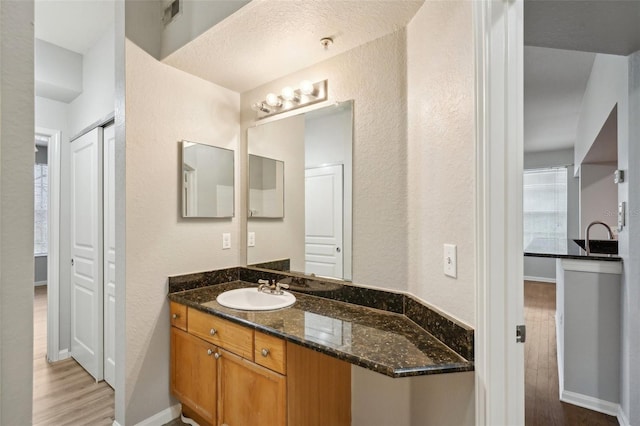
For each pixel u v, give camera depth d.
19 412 0.34
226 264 2.42
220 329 1.77
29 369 0.34
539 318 4.21
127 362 1.92
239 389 1.67
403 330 1.48
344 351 1.26
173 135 2.12
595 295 2.23
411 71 1.60
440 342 1.34
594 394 2.22
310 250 2.05
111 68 2.46
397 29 1.67
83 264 2.82
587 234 2.77
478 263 1.13
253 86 2.39
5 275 0.32
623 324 2.07
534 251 2.88
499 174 1.10
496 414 1.09
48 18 2.38
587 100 3.64
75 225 2.95
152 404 2.02
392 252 1.70
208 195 2.29
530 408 2.24
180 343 2.03
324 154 1.99
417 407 1.58
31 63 0.34
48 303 2.94
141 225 1.97
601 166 4.45
